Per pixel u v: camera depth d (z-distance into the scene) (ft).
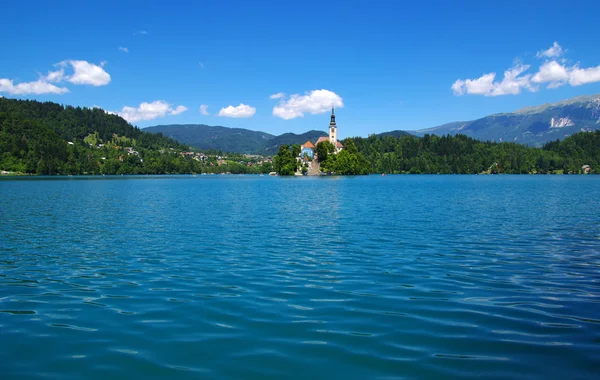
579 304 41.57
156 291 46.68
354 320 37.06
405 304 41.60
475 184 361.71
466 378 26.68
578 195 208.03
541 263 60.23
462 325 35.78
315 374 27.30
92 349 31.40
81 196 211.20
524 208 140.56
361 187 302.45
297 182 411.13
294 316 38.14
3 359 29.89
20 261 63.31
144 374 27.50
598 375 26.94
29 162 647.56
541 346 31.45
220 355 30.17
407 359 29.37
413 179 524.93
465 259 62.90
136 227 99.09
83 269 57.93
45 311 40.24
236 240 80.28
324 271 55.62
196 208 145.59
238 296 44.45
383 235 85.40
